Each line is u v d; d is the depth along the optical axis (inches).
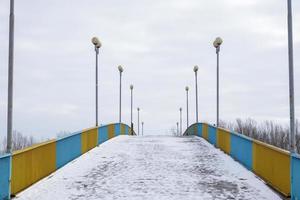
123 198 484.1
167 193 510.3
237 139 765.3
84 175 633.0
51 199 483.5
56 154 682.8
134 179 597.0
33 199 483.2
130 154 857.5
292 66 552.7
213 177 613.6
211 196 494.9
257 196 494.6
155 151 901.8
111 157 817.5
